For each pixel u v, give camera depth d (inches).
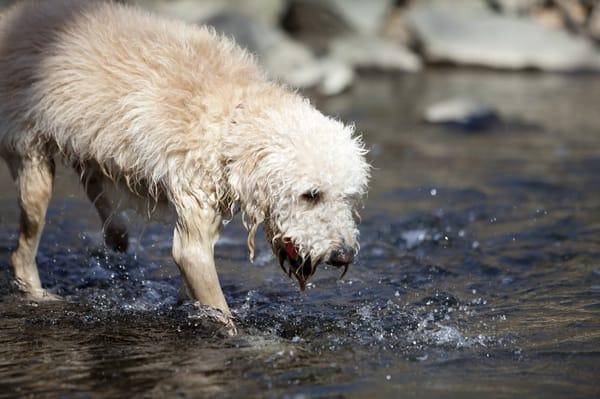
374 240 898.7
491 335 642.2
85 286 770.8
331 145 619.5
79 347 616.4
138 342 627.8
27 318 680.4
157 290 759.7
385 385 547.2
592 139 1405.0
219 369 573.0
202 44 704.4
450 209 1011.3
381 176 1163.3
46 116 695.7
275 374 565.0
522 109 1657.2
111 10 725.9
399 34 2277.3
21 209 743.1
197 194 651.5
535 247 870.4
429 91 1844.2
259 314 697.0
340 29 2214.6
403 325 667.4
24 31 719.7
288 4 2228.1
